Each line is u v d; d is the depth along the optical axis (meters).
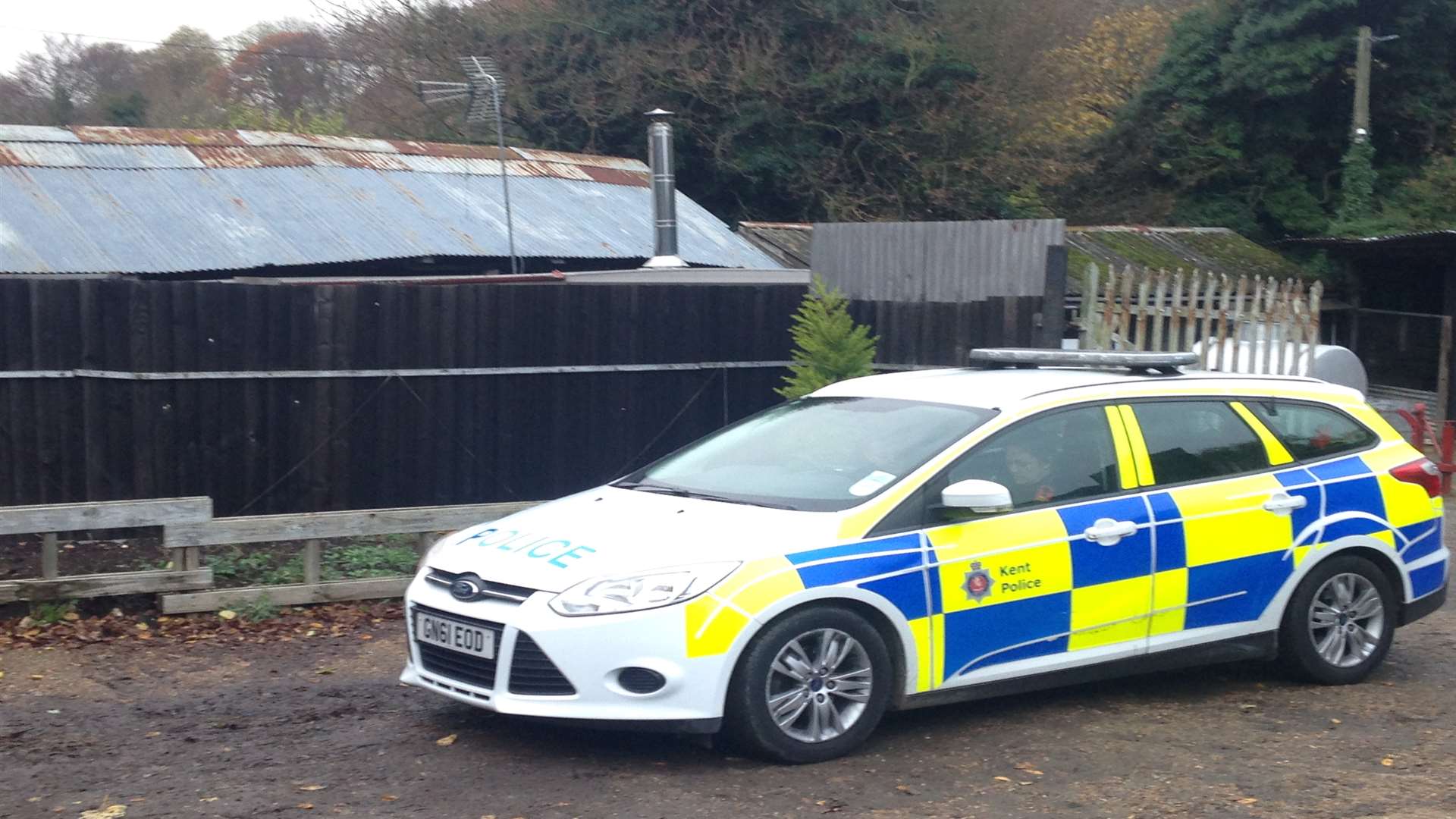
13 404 9.38
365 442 10.52
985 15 26.80
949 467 5.75
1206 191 28.48
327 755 5.50
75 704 6.20
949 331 11.13
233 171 16.38
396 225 15.86
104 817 4.75
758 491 5.95
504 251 15.84
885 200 26.50
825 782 5.17
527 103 25.77
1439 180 25.17
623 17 25.53
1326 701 6.48
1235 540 6.31
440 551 5.85
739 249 18.08
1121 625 6.02
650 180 19.59
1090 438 6.15
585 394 11.28
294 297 10.20
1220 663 6.76
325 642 7.48
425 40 27.11
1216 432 6.50
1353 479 6.75
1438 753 5.66
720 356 11.79
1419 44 26.70
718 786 5.11
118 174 15.51
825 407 6.68
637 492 6.23
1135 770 5.38
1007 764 5.45
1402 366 21.94
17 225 13.72
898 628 5.47
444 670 5.51
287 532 7.95
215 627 7.67
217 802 4.92
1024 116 27.97
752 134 25.86
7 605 7.56
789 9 25.64
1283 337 10.97
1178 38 28.59
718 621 5.10
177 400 9.88
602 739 5.69
